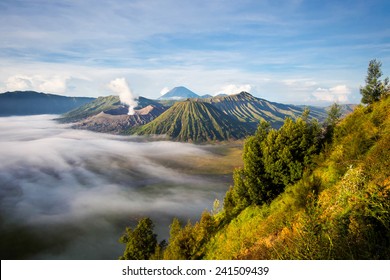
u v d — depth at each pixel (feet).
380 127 56.80
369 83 76.48
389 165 33.47
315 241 18.49
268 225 60.95
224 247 74.64
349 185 32.73
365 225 18.10
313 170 70.79
